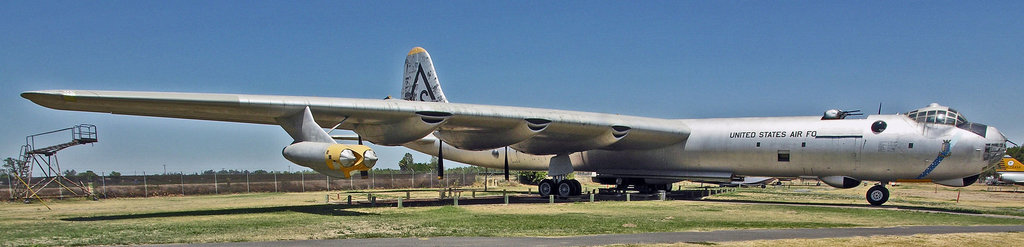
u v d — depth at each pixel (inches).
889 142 733.3
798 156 791.1
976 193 1246.9
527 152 922.7
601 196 946.1
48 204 894.4
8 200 981.2
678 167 893.8
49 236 434.9
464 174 1684.3
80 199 1024.9
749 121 847.1
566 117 771.4
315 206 752.3
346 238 420.8
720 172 863.7
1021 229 474.9
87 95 518.0
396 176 1529.3
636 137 842.2
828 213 635.5
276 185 1318.9
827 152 771.4
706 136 856.9
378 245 385.1
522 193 1156.5
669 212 647.8
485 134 788.6
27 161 999.6
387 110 643.5
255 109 586.9
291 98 604.4
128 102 544.1
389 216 592.4
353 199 942.4
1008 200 950.4
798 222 535.8
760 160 821.2
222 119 631.2
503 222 530.6
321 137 592.4
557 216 595.8
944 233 439.8
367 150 566.6
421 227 488.7
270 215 608.1
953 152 701.3
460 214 617.9
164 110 578.6
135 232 456.1
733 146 833.5
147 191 1148.5
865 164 754.2
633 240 406.3
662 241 400.5
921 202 861.8
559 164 930.7
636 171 933.8
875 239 403.5
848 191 1285.7
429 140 1112.2
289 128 632.4
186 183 1202.0
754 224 516.1
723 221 543.8
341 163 561.3
